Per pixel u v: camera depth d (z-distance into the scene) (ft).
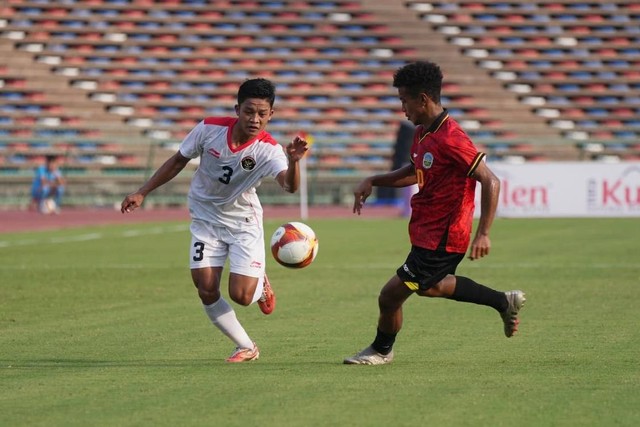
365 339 87.25
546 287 131.64
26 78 431.43
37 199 357.61
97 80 438.81
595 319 100.78
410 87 67.67
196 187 76.64
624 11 491.72
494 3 490.49
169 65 449.48
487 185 66.33
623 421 53.42
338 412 55.72
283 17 475.72
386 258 176.96
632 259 172.24
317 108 445.78
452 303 113.60
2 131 409.49
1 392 62.69
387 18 481.05
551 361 74.54
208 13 472.03
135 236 237.25
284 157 74.59
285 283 137.90
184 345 84.48
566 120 453.17
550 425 52.54
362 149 424.46
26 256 182.19
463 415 54.90
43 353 80.38
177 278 144.46
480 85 461.78
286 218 320.09
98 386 64.59
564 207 313.32
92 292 127.34
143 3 469.57
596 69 472.44
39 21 454.40
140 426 52.60
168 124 428.97
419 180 69.15
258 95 72.02
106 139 390.63
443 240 68.85
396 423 52.95
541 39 481.46
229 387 63.77
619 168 311.68
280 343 85.10
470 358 76.28
